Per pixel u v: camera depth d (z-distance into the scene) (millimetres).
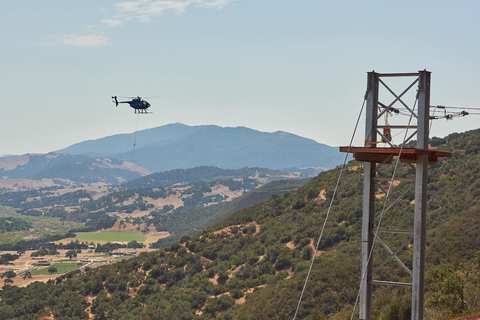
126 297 99625
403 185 77938
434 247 55844
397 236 60094
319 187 107500
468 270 34062
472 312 28188
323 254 77000
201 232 113938
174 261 102688
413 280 19328
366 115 20391
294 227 93375
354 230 79688
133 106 62156
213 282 90562
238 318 62812
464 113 21109
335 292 56500
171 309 82500
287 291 60656
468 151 89188
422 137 19266
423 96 19281
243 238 100938
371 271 20562
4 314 101250
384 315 30516
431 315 29672
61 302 101562
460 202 68125
